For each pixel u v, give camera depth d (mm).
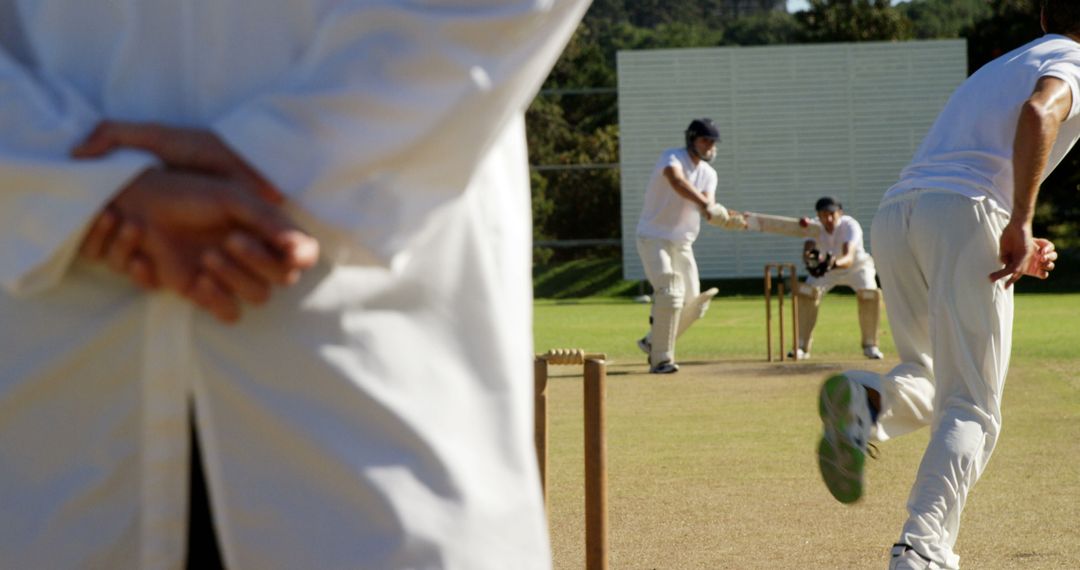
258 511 1276
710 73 27703
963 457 3584
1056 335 13656
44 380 1268
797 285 11750
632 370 11023
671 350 10719
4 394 1268
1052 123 3574
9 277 1206
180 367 1257
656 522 4969
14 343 1270
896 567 3520
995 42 35656
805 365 11211
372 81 1212
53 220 1187
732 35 54625
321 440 1266
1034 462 6156
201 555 1358
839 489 3887
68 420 1283
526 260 1504
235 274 1183
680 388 9547
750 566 4258
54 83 1277
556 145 32594
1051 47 3828
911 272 3893
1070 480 5699
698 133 10438
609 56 50000
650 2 62281
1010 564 4273
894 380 3863
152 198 1177
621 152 27750
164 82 1311
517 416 1388
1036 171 3570
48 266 1209
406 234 1244
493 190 1436
